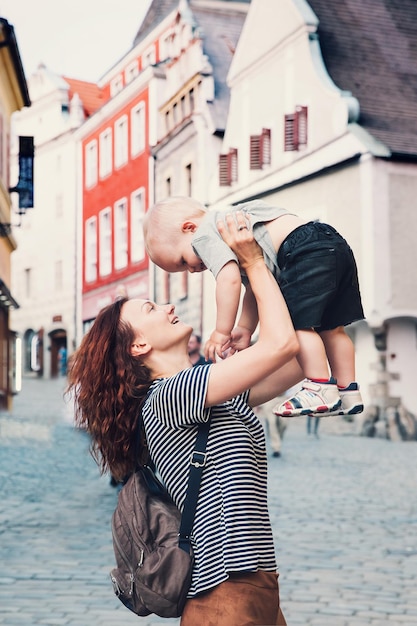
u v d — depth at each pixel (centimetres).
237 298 282
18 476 1249
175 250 304
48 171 4566
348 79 2470
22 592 609
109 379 286
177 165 3334
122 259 3900
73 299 4375
